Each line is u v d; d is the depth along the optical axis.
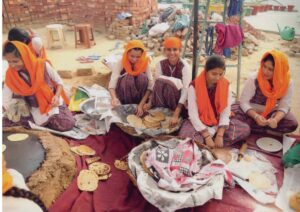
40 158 1.73
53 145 1.87
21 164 1.65
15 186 1.06
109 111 2.32
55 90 2.37
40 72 2.15
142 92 2.55
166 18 5.41
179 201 1.50
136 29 5.62
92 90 2.85
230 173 1.81
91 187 1.80
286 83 2.15
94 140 2.26
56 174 1.72
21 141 1.83
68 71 3.61
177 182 1.65
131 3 5.57
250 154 2.09
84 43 5.08
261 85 2.21
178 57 2.36
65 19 6.65
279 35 5.86
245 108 2.29
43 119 2.24
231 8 2.94
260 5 7.96
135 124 2.23
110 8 5.93
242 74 3.87
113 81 2.54
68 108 2.43
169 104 2.45
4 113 2.23
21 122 2.25
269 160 2.04
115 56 3.76
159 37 5.04
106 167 1.97
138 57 2.40
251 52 4.71
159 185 1.60
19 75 2.12
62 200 1.69
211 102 2.16
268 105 2.23
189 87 2.19
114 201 1.72
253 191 1.77
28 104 2.25
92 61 4.35
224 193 1.78
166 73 2.40
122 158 2.07
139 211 1.67
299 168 1.96
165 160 1.79
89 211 1.66
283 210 1.65
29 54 2.08
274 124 2.13
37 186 1.57
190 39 4.80
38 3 6.30
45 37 5.62
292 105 2.95
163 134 2.17
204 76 2.11
